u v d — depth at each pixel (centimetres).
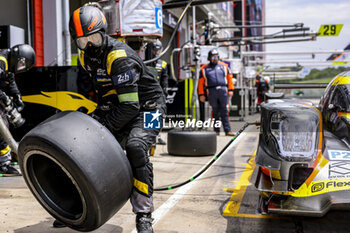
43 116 657
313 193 237
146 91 238
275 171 248
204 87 797
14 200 338
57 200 224
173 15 1474
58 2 768
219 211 306
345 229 263
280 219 285
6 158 437
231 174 445
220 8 1872
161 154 597
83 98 645
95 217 201
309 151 249
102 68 227
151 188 232
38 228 266
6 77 400
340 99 306
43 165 221
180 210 309
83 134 199
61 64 775
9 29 599
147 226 228
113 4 464
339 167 244
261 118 277
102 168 197
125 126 240
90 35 211
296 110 265
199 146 564
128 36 472
